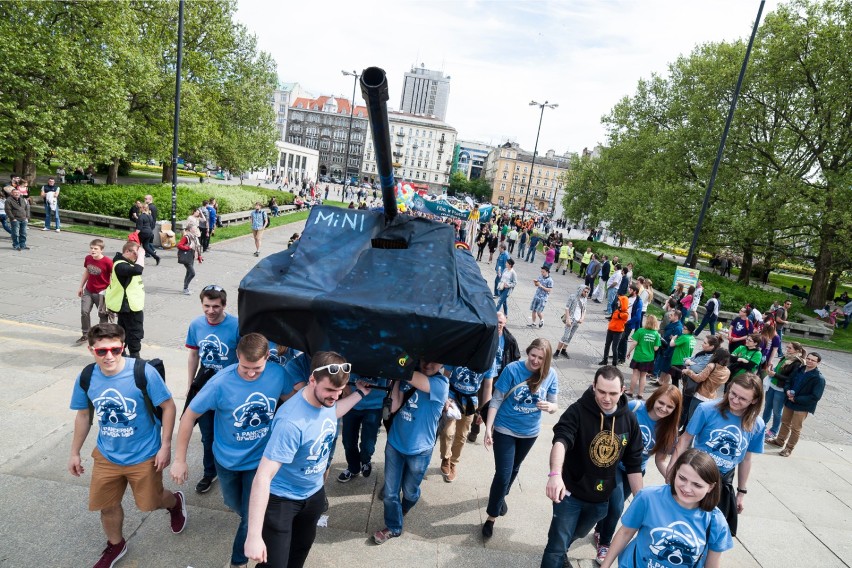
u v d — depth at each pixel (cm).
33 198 1934
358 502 497
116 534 374
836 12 2098
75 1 1923
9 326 844
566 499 376
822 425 934
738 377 418
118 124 2161
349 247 411
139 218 1404
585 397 374
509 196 14162
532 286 2033
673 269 2503
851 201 2030
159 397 357
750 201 2202
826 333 1864
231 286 1347
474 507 516
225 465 358
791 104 2272
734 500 378
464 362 344
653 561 297
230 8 3109
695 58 2722
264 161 3825
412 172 14250
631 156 3266
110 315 798
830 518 586
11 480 460
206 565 389
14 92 1850
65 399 617
